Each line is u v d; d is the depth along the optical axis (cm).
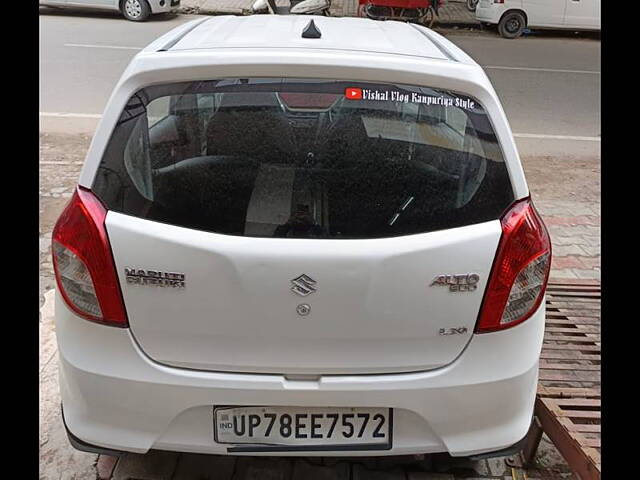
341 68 183
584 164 626
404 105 187
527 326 192
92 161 187
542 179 584
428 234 180
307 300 176
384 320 179
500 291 184
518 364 190
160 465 236
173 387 181
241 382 181
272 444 187
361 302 177
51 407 267
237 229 179
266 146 186
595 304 343
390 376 184
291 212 182
